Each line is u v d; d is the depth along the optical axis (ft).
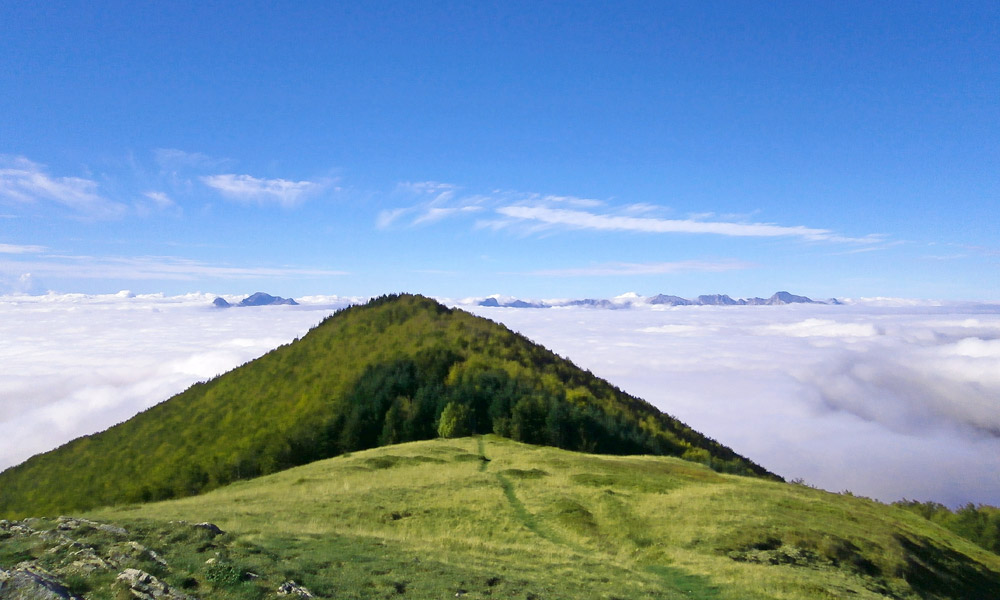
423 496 124.67
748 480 178.60
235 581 50.72
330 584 55.47
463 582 62.23
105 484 341.41
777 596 77.66
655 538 107.34
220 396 445.78
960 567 115.14
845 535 113.19
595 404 395.34
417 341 453.17
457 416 295.28
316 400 373.61
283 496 122.83
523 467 172.45
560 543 101.35
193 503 115.65
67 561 50.55
